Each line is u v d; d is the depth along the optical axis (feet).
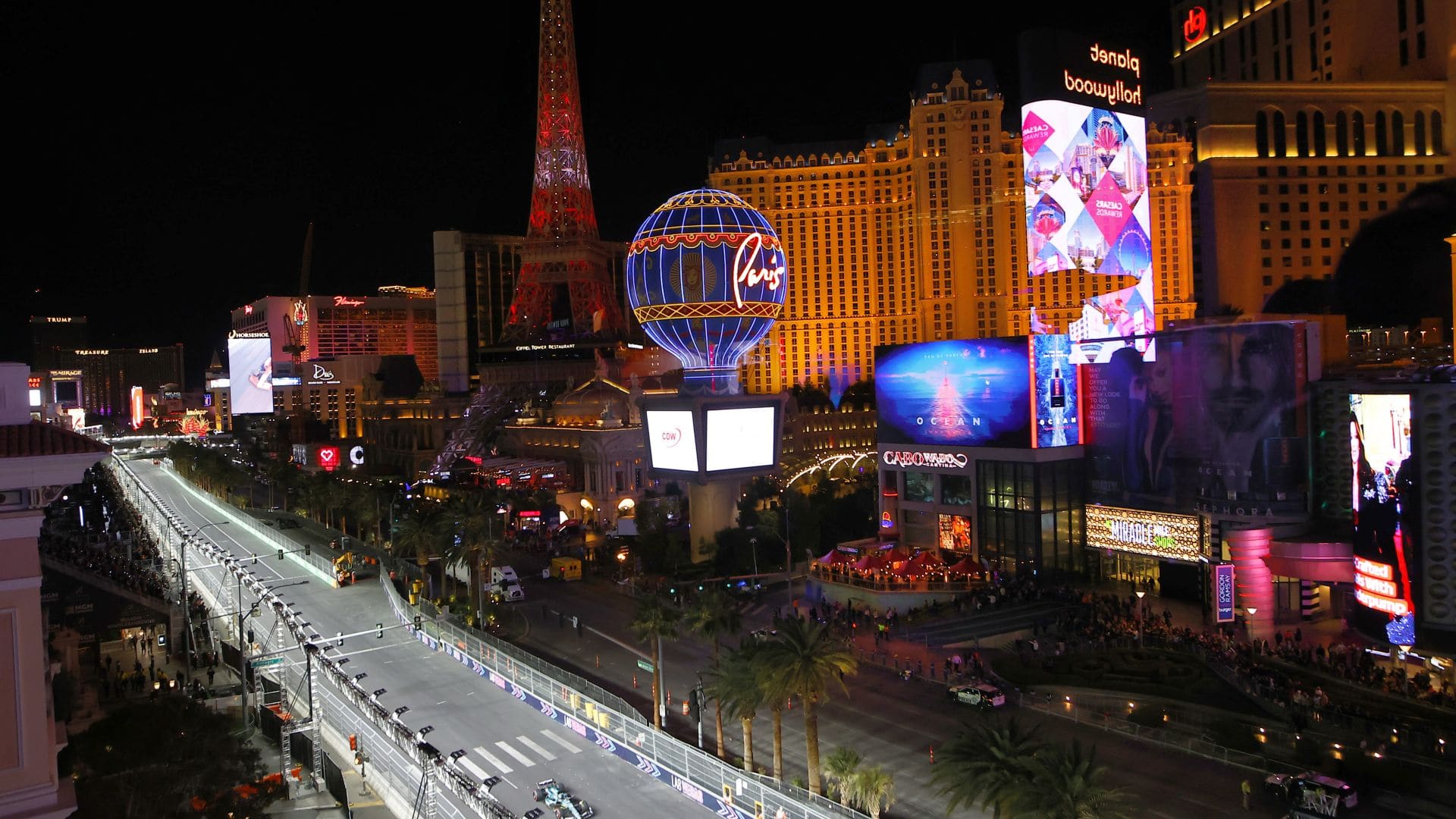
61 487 82.17
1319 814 162.81
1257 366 301.02
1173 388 324.39
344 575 382.42
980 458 368.27
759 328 447.01
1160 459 330.54
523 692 242.78
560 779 193.26
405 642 303.27
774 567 400.26
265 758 217.77
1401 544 247.09
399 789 188.55
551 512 511.40
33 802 80.43
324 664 242.99
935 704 228.43
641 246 445.78
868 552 347.97
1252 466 301.84
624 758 203.62
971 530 374.22
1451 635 238.68
